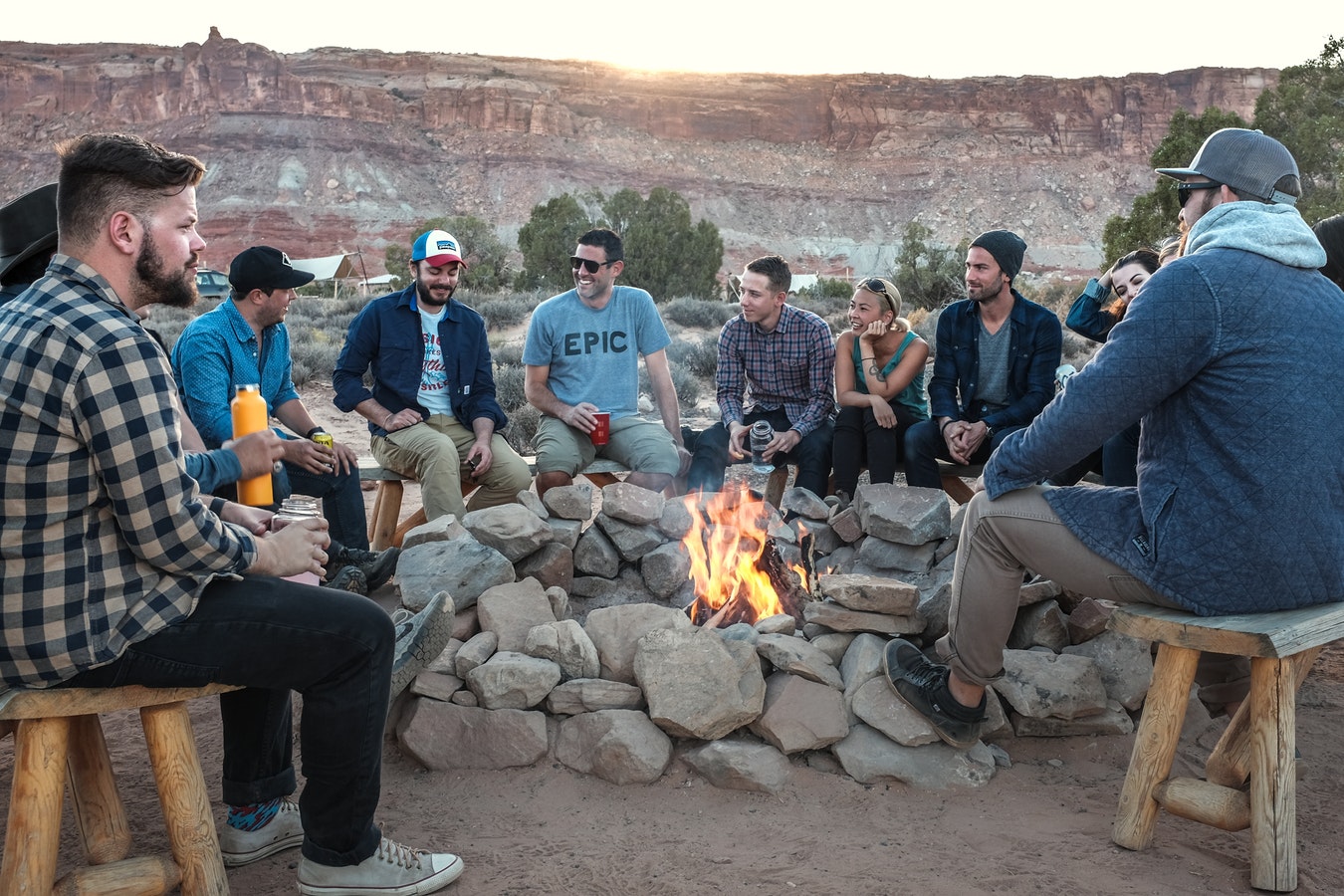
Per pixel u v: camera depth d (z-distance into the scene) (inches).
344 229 6550.2
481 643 128.6
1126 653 133.9
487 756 120.6
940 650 125.6
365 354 203.2
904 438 195.9
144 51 7824.8
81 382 76.4
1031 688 126.0
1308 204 1053.2
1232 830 100.3
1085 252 6968.5
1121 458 171.2
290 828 107.0
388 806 113.4
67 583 78.2
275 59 7347.4
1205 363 96.9
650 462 202.7
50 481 76.7
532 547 148.6
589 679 125.3
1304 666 109.7
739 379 217.3
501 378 473.4
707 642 121.7
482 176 7268.7
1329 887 96.8
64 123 7667.3
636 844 104.3
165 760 88.3
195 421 164.1
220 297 1416.1
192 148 7047.2
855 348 200.5
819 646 130.6
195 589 83.7
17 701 79.9
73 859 104.5
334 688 90.0
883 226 7623.0
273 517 99.8
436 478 187.3
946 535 155.3
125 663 81.7
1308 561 95.4
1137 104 7790.4
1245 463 95.3
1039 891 95.0
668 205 1846.7
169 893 95.3
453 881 97.2
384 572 148.4
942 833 106.4
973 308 194.7
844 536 163.0
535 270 1753.2
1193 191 110.0
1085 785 118.0
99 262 82.9
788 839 105.1
